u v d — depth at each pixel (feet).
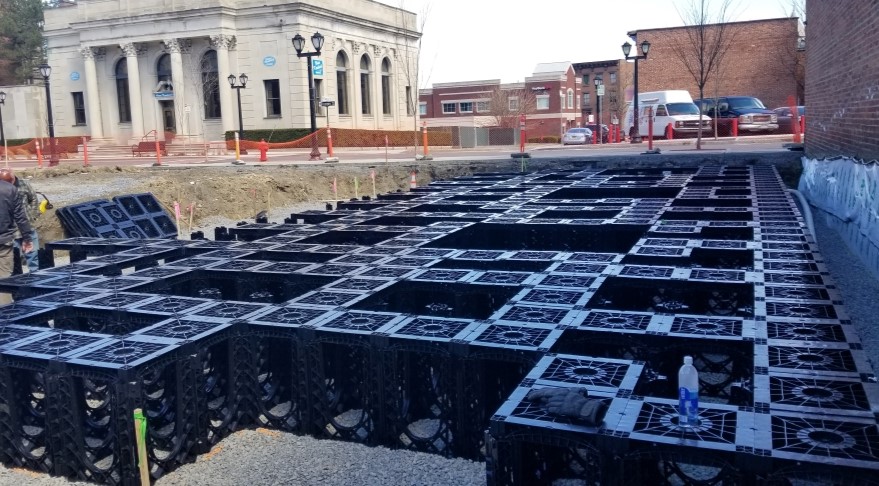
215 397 20.84
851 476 10.64
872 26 37.17
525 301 20.40
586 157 75.05
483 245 36.99
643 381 14.90
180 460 17.29
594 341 17.43
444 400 17.31
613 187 50.26
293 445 18.28
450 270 24.79
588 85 253.65
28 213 37.47
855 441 11.47
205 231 57.93
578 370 14.84
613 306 23.70
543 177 64.23
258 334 19.07
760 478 11.17
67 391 16.83
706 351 16.56
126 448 16.34
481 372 16.96
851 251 39.04
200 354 17.89
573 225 34.04
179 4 146.20
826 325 17.13
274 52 144.46
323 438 18.60
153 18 148.66
